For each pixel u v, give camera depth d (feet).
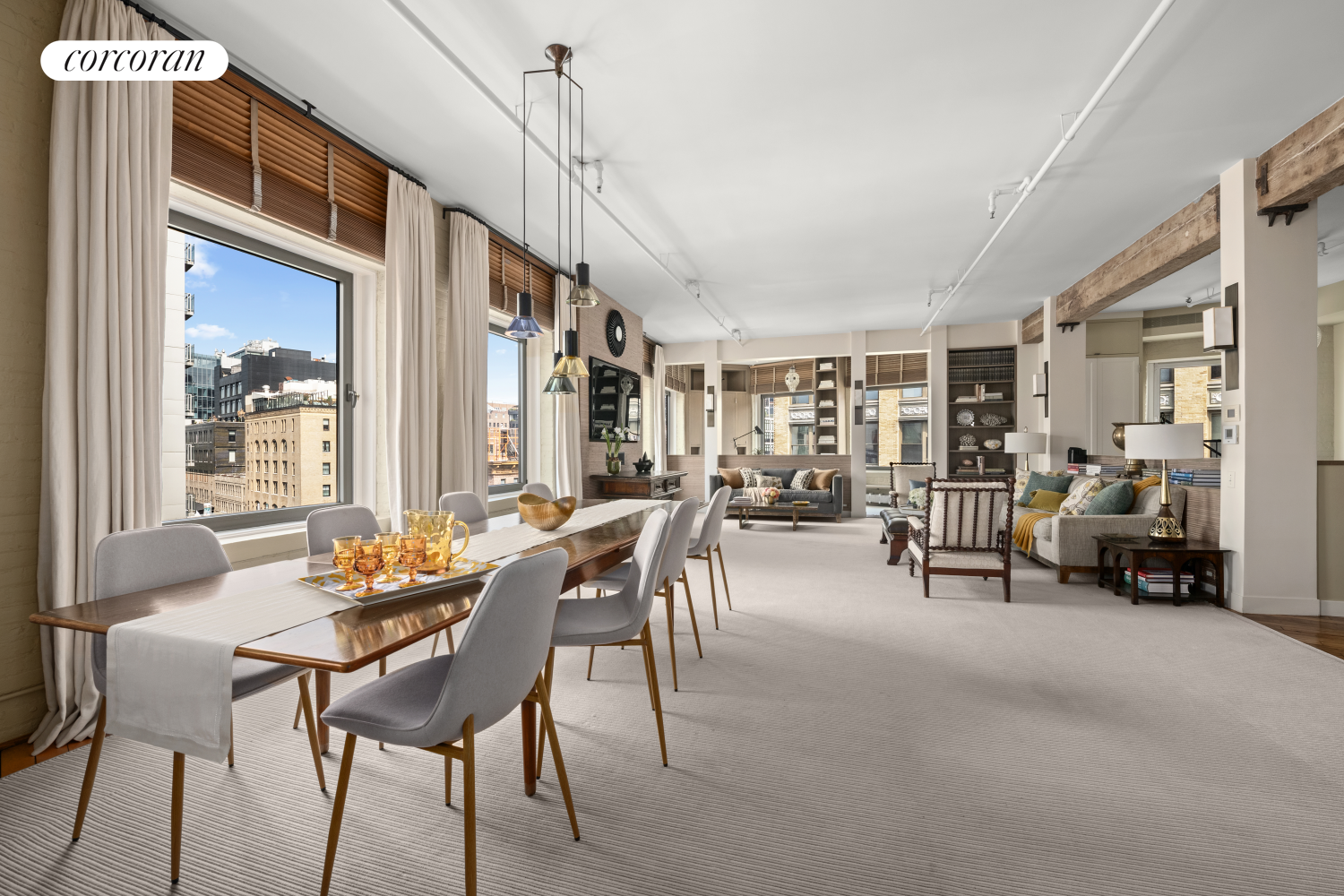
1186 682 9.09
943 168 13.23
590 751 7.02
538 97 10.44
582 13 8.43
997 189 14.24
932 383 30.91
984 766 6.68
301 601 5.12
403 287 12.50
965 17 8.54
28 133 7.13
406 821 5.71
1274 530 12.90
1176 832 5.52
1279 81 10.11
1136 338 26.50
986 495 13.94
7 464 7.02
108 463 7.36
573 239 17.65
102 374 7.30
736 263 20.22
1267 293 12.84
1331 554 12.80
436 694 4.96
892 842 5.39
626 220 16.19
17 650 7.10
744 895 4.74
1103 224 16.61
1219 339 13.26
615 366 24.54
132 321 7.63
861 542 23.18
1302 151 11.57
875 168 13.23
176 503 9.62
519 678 4.72
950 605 13.67
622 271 20.97
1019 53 9.34
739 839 5.44
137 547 5.89
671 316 28.19
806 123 11.33
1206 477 14.90
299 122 10.57
